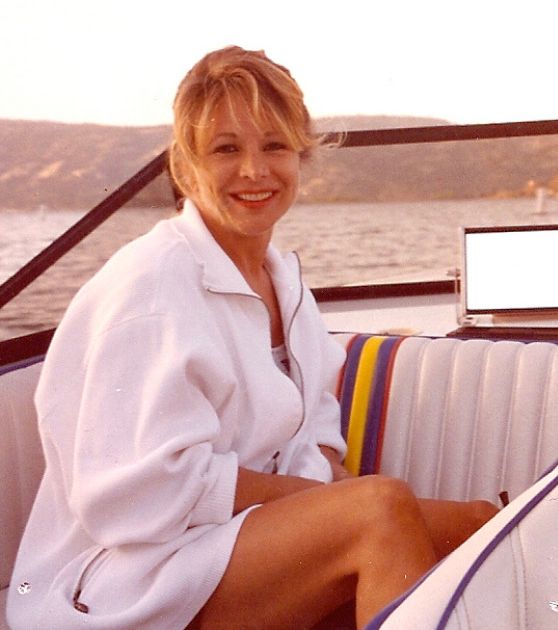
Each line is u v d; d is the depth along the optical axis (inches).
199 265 62.8
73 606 56.9
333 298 131.9
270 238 71.6
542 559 30.0
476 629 28.3
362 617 53.6
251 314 65.3
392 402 83.0
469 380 81.3
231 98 63.9
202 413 58.6
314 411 73.4
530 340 86.5
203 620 58.3
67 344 61.1
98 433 57.4
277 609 57.1
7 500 68.9
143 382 57.8
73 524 60.9
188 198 68.6
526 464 78.7
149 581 57.2
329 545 55.1
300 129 66.0
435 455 81.4
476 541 31.1
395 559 53.8
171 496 56.7
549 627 29.1
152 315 58.7
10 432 69.3
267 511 58.0
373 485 55.7
